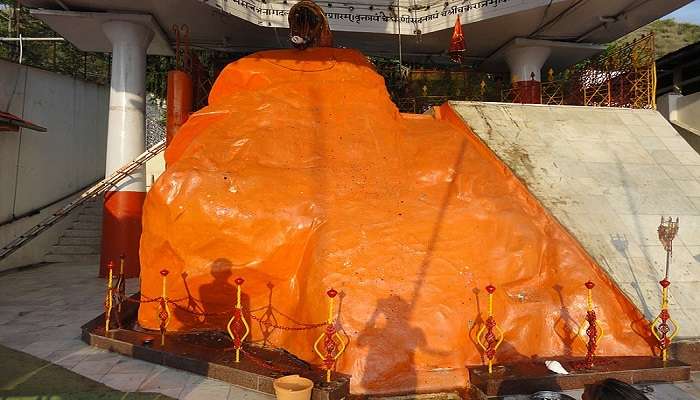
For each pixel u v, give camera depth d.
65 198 18.53
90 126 20.36
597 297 7.20
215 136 8.38
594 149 10.15
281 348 7.05
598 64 15.44
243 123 8.71
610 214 8.47
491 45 17.48
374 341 6.11
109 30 13.95
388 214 7.55
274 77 9.97
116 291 8.26
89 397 5.54
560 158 9.68
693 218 8.65
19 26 20.69
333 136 8.75
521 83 16.52
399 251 7.02
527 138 10.19
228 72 10.34
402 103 17.05
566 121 11.07
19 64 16.31
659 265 7.70
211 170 7.75
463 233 7.46
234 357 6.56
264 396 5.71
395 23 16.33
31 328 8.55
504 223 7.64
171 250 7.50
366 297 6.45
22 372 6.34
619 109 11.81
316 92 9.52
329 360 5.59
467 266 7.06
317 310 6.46
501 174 9.03
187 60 13.52
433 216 7.63
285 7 15.66
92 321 8.40
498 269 7.19
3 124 14.11
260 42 17.06
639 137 10.74
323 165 8.23
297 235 7.36
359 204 7.64
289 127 8.71
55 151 18.03
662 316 6.52
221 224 7.27
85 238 18.31
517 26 15.70
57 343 7.68
